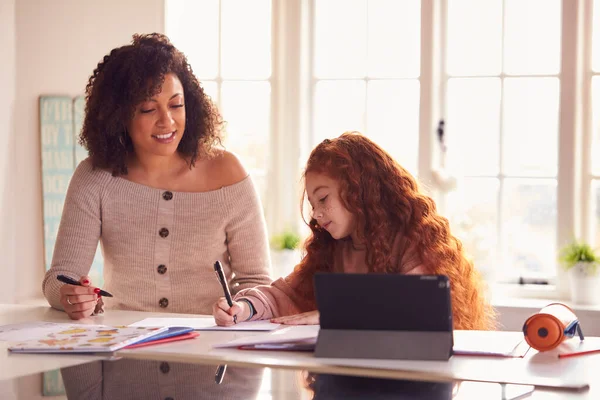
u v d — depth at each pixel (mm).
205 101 2715
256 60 4316
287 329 1947
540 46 3949
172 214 2633
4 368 1627
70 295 2291
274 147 4289
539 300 3834
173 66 2586
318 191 2291
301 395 1392
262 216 2752
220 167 2734
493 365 1639
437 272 2195
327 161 2285
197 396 1375
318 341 1734
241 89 4336
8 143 4102
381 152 2338
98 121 2594
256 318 2268
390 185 2291
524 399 1405
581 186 3881
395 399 1371
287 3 4246
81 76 4227
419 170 4074
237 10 4328
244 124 4332
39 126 4180
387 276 1693
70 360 1705
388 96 4156
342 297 1722
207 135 2719
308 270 2430
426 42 4043
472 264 2320
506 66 3992
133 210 2621
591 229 3885
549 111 3943
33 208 4180
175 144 2570
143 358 1724
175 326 2090
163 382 1489
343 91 4223
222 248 2697
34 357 1737
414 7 4105
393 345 1700
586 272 3697
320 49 4246
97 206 2602
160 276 2625
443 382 1498
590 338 1949
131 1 4242
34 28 4168
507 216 4000
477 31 4027
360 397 1376
